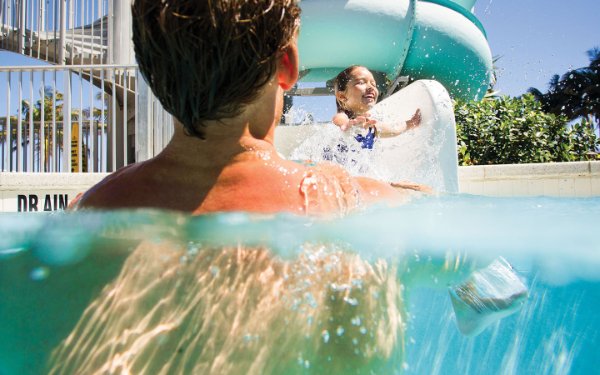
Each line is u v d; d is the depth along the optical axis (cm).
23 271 70
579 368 86
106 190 84
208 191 79
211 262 68
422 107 409
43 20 1005
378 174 401
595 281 84
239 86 74
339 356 68
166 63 73
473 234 87
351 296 71
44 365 65
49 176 422
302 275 70
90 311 67
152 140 534
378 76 764
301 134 469
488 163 667
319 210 82
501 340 84
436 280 83
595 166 419
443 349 82
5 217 113
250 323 65
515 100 725
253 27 72
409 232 82
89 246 71
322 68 755
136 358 63
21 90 580
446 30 708
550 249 84
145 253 70
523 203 140
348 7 684
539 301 84
